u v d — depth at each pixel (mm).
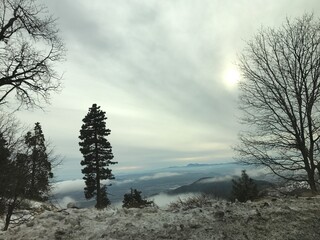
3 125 17156
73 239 6637
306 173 17172
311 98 17078
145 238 6418
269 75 18109
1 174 15891
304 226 6629
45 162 19391
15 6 15461
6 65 15914
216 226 6809
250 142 18344
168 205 10117
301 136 17250
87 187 44156
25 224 7902
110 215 8234
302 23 17953
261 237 6273
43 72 16375
